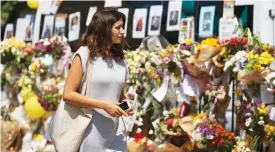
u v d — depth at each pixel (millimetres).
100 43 4578
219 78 6289
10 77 7613
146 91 6785
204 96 6520
